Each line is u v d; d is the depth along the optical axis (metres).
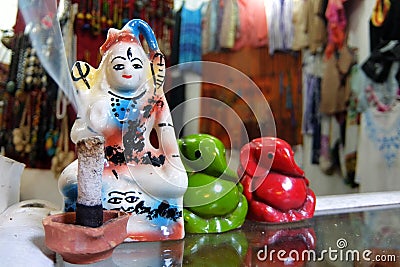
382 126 1.18
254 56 1.23
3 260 0.31
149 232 0.42
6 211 0.49
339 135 1.29
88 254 0.32
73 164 0.42
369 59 1.20
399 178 1.14
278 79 1.26
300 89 1.28
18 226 0.40
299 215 0.53
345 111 1.27
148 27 0.45
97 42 1.07
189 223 0.45
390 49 1.15
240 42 1.22
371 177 1.21
